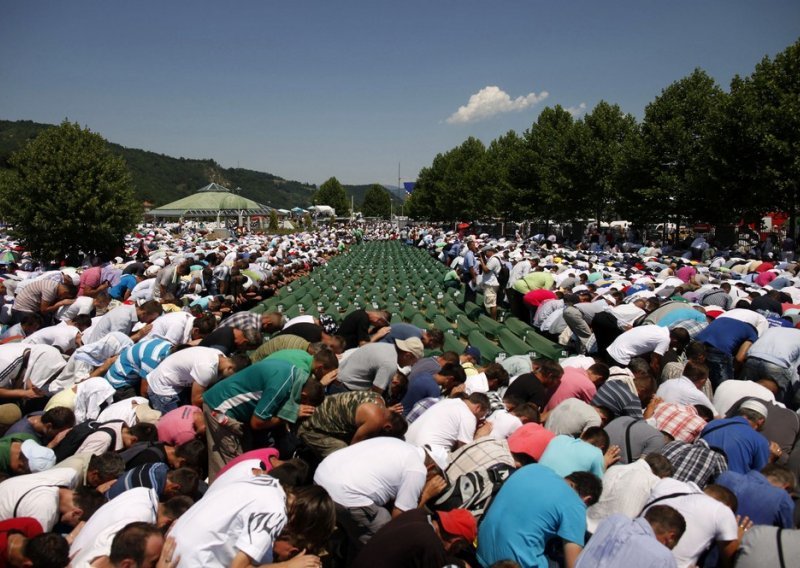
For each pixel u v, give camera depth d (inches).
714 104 1159.0
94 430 235.6
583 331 424.2
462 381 274.5
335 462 185.5
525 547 166.4
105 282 542.0
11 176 871.1
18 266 845.2
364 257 1467.8
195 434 248.2
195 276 599.8
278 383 225.8
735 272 724.7
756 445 220.4
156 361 300.4
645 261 879.1
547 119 1815.9
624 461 228.4
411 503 181.8
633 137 1299.2
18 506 174.6
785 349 310.3
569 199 1558.8
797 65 958.4
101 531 160.9
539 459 214.5
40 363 306.0
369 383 276.5
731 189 1022.4
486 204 2144.4
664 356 327.3
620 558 149.8
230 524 153.4
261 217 3198.8
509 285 665.0
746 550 166.1
